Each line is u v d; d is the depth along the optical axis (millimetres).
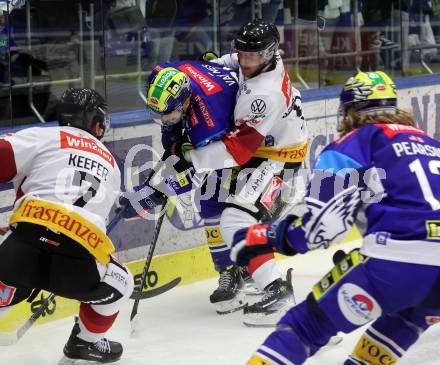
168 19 13727
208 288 13000
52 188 8891
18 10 11977
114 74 13133
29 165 9000
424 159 7602
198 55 14289
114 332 11086
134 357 10195
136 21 13305
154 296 11844
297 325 7684
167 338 10852
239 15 14703
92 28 12719
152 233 12820
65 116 9289
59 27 12414
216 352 10320
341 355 10016
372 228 7496
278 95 10883
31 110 12336
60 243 8859
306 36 15594
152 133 12805
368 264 7418
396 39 17203
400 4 17109
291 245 7641
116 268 9242
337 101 15430
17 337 10180
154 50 13617
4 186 11086
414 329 8070
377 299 7430
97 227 9000
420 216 7344
